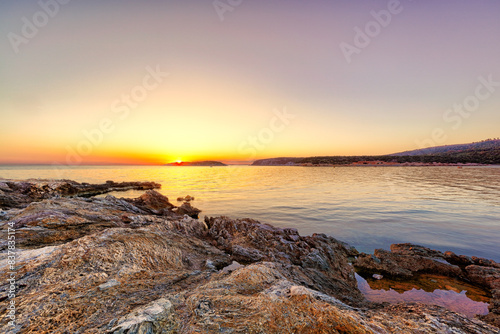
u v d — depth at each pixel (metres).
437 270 12.02
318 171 113.44
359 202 31.25
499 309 8.45
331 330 3.95
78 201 16.17
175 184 58.91
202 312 4.38
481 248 15.45
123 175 94.69
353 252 14.66
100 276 6.22
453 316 5.40
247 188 48.31
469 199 32.78
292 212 25.91
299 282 8.30
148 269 7.44
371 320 4.72
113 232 9.41
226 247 14.41
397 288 10.49
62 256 7.02
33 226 10.27
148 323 3.73
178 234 13.36
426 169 115.56
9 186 27.58
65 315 4.34
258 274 6.63
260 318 4.17
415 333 4.33
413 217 23.19
